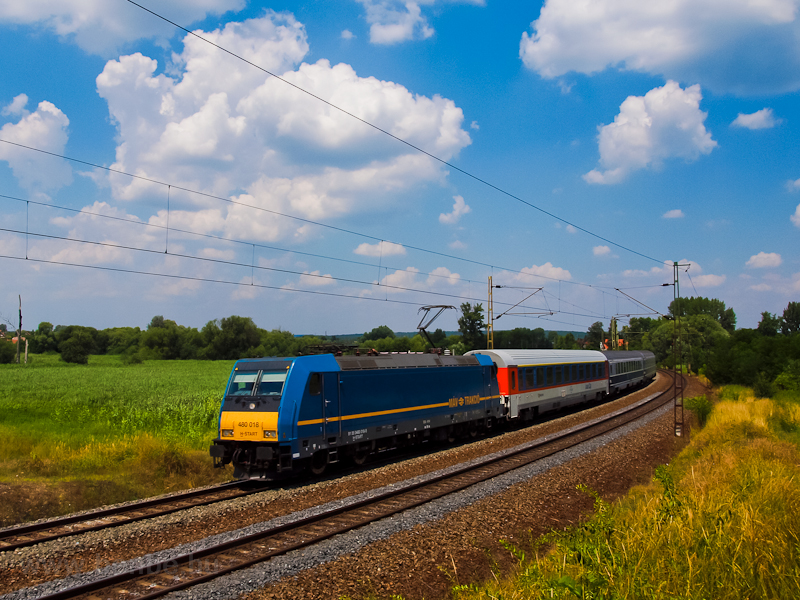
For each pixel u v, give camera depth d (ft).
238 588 22.84
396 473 47.29
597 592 17.26
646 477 48.39
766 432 62.75
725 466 40.93
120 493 39.86
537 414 87.25
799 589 17.81
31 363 271.08
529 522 34.01
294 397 43.62
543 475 46.06
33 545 28.27
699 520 23.21
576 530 26.27
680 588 17.92
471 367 68.33
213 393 108.47
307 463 45.16
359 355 55.57
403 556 26.99
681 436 71.20
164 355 323.98
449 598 23.02
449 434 66.23
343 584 23.58
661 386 163.02
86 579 23.98
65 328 369.30
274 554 26.53
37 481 40.09
